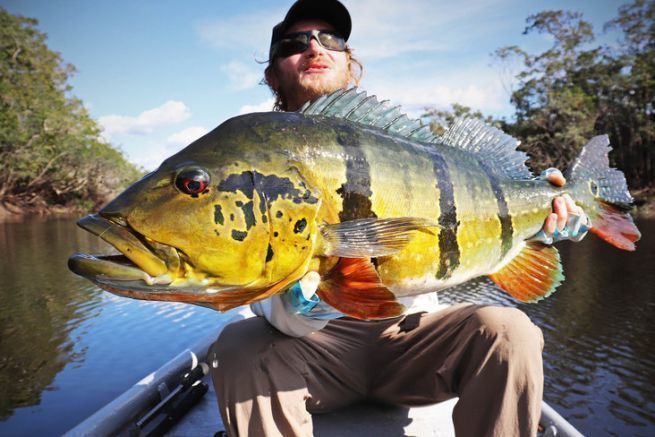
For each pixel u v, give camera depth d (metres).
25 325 3.07
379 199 0.56
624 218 0.84
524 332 0.55
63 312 3.34
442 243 0.61
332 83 0.89
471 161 0.69
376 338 0.70
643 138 11.03
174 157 0.50
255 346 0.60
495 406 0.54
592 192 0.83
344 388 0.72
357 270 0.52
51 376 2.30
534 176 0.79
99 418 0.68
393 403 0.73
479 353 0.57
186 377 0.83
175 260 0.47
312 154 0.53
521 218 0.72
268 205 0.49
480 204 0.66
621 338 2.64
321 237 0.52
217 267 0.48
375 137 0.58
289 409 0.59
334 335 0.70
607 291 3.54
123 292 0.46
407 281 0.59
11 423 1.85
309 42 0.87
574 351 2.50
